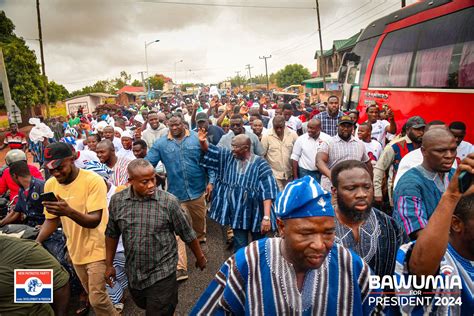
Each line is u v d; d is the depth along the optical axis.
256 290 1.54
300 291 1.53
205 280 4.51
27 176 4.05
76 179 3.22
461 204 1.66
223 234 5.39
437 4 6.55
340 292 1.53
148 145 7.68
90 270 3.26
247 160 4.10
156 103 34.69
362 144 4.74
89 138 7.02
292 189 1.47
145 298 3.07
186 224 3.09
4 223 4.11
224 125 8.67
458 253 1.74
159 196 2.99
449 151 2.47
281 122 5.85
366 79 9.12
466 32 5.71
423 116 6.70
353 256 1.60
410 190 2.53
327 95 29.06
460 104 5.74
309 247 1.43
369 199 2.21
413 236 2.43
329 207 1.45
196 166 4.99
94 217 3.14
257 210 4.06
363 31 9.77
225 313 1.61
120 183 4.75
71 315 4.02
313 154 5.47
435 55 6.43
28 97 32.19
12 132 12.73
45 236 3.34
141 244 2.93
